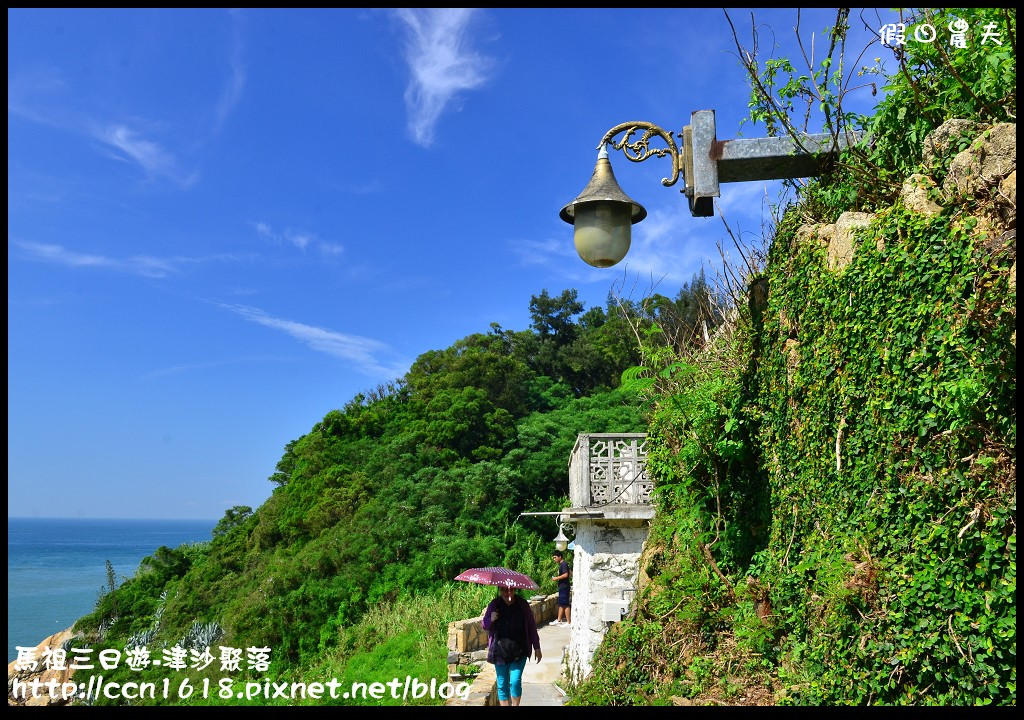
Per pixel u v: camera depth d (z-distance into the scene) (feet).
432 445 91.40
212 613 75.46
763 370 18.08
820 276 15.23
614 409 100.78
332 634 61.05
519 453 89.25
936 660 10.80
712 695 15.96
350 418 104.78
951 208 11.94
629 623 19.99
